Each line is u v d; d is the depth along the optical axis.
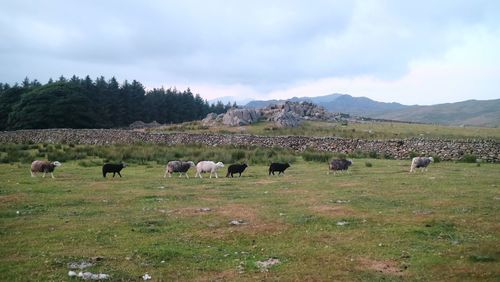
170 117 146.38
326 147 53.84
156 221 16.55
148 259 12.21
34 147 55.72
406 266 11.70
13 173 31.97
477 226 15.66
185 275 11.01
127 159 43.81
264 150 51.31
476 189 23.73
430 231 15.07
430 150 46.72
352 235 14.70
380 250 13.09
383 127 87.50
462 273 11.09
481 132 80.31
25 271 11.06
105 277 10.73
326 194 22.83
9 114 105.94
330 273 11.18
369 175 31.00
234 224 16.23
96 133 65.81
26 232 14.92
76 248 13.11
